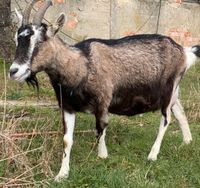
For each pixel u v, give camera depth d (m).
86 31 4.04
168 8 4.20
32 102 2.65
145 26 4.15
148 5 4.14
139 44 2.01
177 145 2.13
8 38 3.35
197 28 4.32
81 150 2.01
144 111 2.04
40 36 1.73
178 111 2.17
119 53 1.95
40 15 1.75
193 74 3.43
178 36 4.25
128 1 4.09
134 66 1.96
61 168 1.77
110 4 4.06
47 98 2.76
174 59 2.06
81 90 1.84
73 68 1.82
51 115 2.30
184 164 1.94
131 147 2.11
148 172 1.84
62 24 1.79
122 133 2.28
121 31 4.12
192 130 2.36
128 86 1.96
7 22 3.36
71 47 1.85
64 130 1.84
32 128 2.11
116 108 1.97
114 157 1.95
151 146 2.12
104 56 1.91
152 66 2.00
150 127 2.39
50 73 1.81
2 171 1.70
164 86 2.05
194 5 4.29
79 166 1.82
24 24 1.77
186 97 2.79
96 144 2.03
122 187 1.68
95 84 1.86
